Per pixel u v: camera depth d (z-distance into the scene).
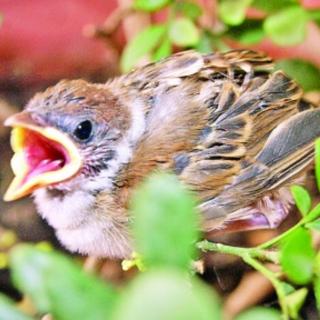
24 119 0.55
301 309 0.58
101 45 0.67
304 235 0.50
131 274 0.60
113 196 0.56
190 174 0.56
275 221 0.57
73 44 0.67
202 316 0.31
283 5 0.58
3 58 0.67
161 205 0.36
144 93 0.57
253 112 0.57
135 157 0.56
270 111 0.57
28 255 0.36
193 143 0.56
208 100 0.57
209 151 0.56
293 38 0.57
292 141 0.56
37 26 0.68
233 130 0.57
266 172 0.56
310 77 0.59
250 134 0.57
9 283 0.61
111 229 0.56
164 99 0.57
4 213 0.62
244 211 0.57
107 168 0.56
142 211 0.36
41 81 0.67
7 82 0.67
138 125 0.56
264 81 0.57
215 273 0.59
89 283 0.36
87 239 0.56
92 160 0.56
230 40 0.61
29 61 0.67
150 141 0.56
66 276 0.36
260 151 0.57
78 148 0.55
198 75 0.57
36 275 0.36
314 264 0.50
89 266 0.59
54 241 0.62
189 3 0.59
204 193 0.56
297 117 0.57
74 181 0.56
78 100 0.56
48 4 0.68
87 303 0.36
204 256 0.58
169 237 0.36
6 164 0.64
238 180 0.56
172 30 0.58
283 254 0.49
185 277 0.39
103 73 0.67
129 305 0.31
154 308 0.31
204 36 0.60
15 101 0.66
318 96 0.60
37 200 0.57
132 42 0.59
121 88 0.57
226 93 0.57
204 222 0.56
